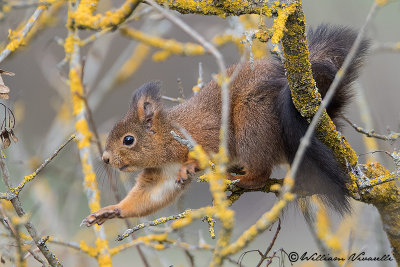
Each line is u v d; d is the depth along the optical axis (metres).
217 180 6.41
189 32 6.60
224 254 6.27
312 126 6.51
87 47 16.44
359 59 10.12
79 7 8.02
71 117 14.76
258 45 12.88
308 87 8.33
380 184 9.30
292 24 7.80
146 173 11.88
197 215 7.12
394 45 10.14
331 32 10.41
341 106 10.30
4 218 8.20
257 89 11.02
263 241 16.48
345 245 11.11
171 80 20.64
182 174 10.95
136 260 16.50
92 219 10.13
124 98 21.03
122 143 11.85
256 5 7.75
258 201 15.52
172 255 15.55
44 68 16.20
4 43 11.57
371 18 6.77
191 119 11.77
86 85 12.45
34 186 13.56
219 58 6.42
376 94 16.03
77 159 13.74
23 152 14.42
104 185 14.09
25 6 8.29
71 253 12.24
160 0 7.77
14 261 7.93
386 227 9.54
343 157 9.06
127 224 11.41
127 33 10.25
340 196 9.85
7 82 18.72
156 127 11.80
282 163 10.88
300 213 11.73
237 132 11.16
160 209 11.64
